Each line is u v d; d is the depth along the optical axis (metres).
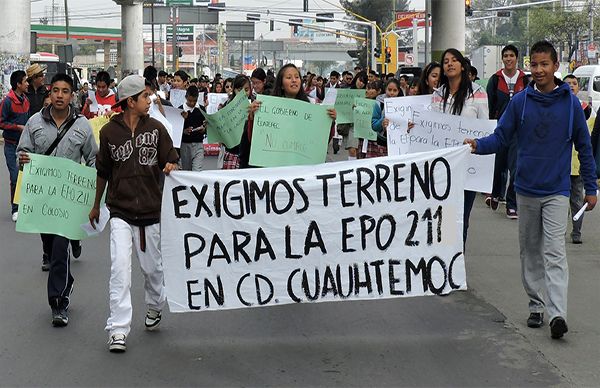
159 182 6.72
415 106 8.63
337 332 6.99
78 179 7.20
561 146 6.76
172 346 6.61
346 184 6.74
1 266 9.60
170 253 6.62
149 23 69.44
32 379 5.89
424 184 6.81
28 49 30.05
